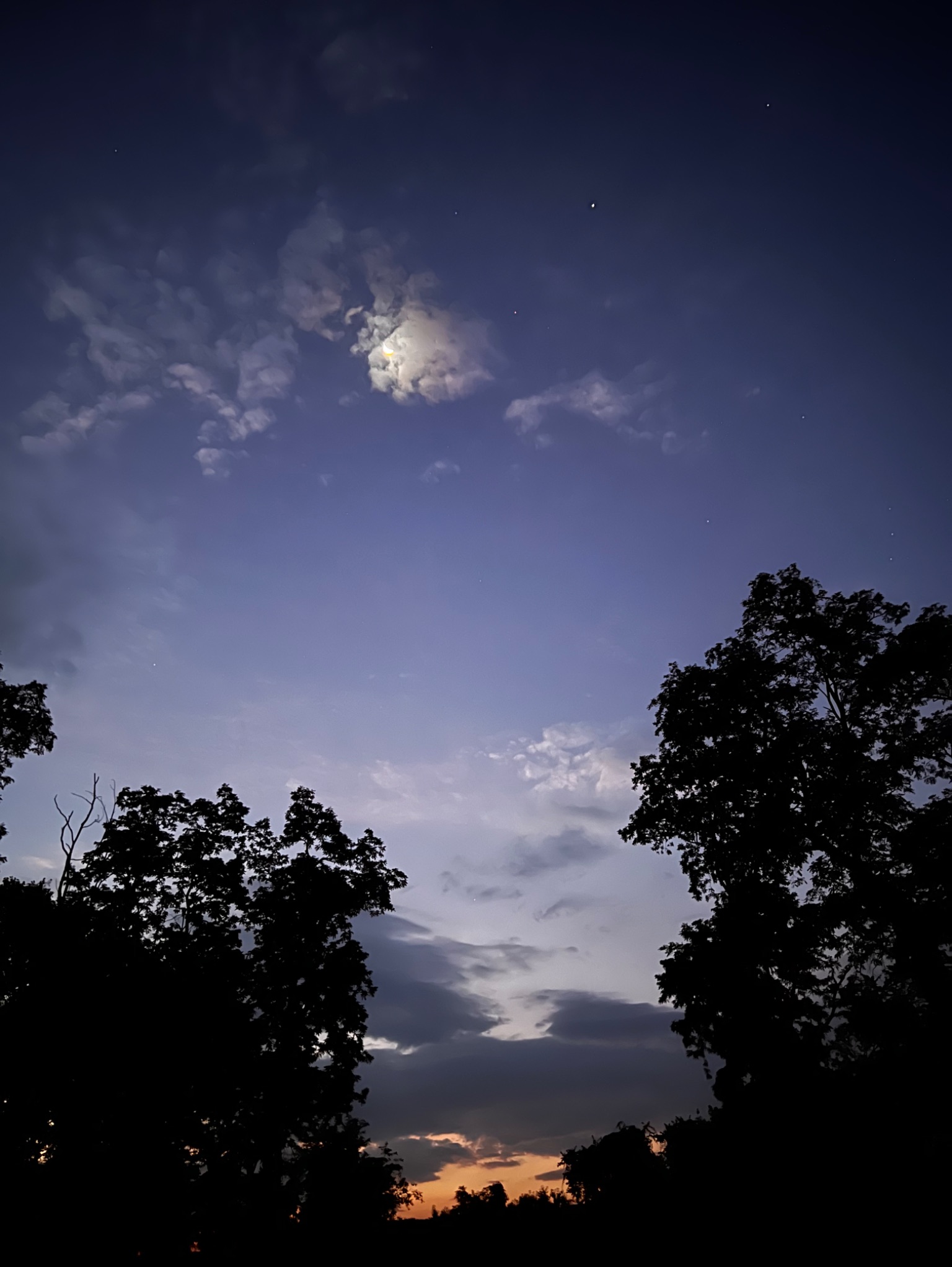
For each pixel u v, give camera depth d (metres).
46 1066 20.11
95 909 25.98
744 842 26.19
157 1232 21.19
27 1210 18.95
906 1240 19.19
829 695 27.33
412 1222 36.34
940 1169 20.33
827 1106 22.36
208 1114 24.45
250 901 32.03
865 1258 19.38
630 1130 40.69
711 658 28.62
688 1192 24.86
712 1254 22.62
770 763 25.75
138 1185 20.94
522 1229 33.16
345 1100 29.52
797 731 25.91
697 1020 28.06
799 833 25.27
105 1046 21.03
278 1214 26.83
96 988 21.61
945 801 23.69
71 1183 19.80
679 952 28.84
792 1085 23.59
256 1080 26.92
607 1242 28.53
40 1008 20.59
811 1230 20.38
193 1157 24.20
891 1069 21.95
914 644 24.55
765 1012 25.67
